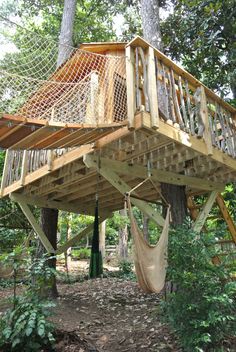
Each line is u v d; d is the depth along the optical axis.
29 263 4.20
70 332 4.12
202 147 4.14
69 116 4.25
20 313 3.73
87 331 4.61
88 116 4.27
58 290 7.60
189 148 3.95
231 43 7.30
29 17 13.26
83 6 12.66
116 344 4.14
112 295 6.91
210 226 7.65
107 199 6.93
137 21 10.93
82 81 4.65
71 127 3.22
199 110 4.30
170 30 8.46
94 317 5.32
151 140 3.99
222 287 3.80
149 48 3.65
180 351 3.78
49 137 3.39
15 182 6.20
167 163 4.65
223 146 4.66
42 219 7.10
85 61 5.46
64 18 8.52
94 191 6.32
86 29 12.72
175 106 3.90
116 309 5.81
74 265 13.02
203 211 5.48
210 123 4.50
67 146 3.83
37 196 6.73
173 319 3.74
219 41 7.27
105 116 4.54
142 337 4.27
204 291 3.69
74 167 4.88
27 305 3.72
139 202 4.45
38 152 5.67
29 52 4.20
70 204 7.24
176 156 4.51
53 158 5.02
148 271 3.51
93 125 3.36
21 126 3.00
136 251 3.49
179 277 3.76
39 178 5.39
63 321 5.02
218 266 3.96
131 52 3.67
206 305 3.63
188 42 8.06
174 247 3.87
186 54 8.34
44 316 3.78
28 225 9.02
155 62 3.73
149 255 3.60
